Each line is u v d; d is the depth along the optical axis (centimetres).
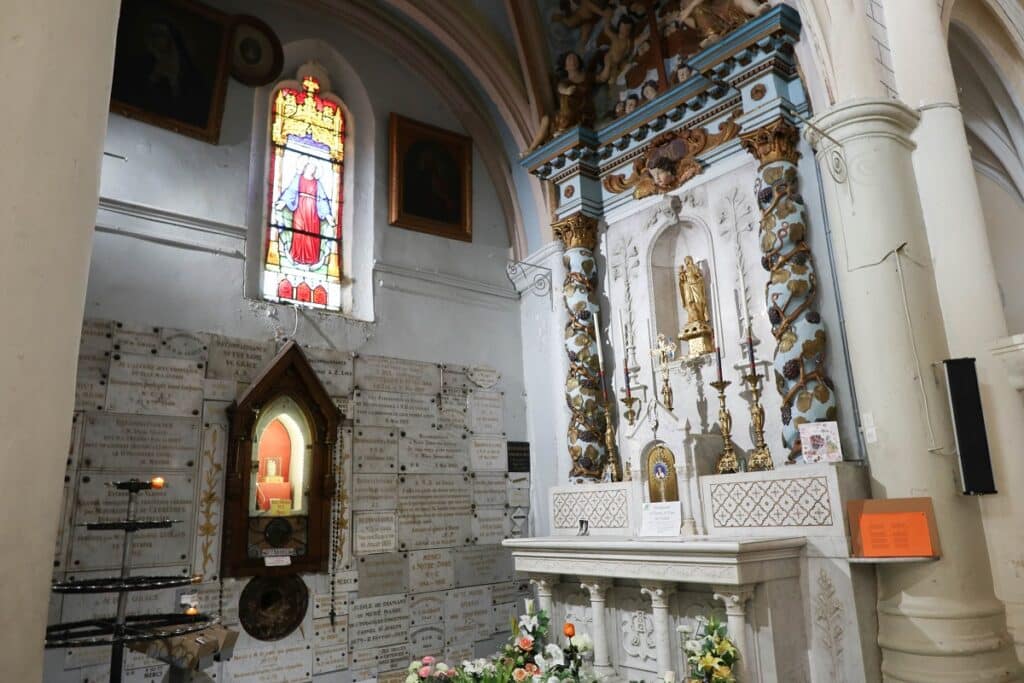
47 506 119
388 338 731
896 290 468
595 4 779
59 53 130
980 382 463
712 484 525
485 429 778
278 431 629
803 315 541
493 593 738
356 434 679
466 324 798
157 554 547
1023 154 845
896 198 482
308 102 754
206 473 584
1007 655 415
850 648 435
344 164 772
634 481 576
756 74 595
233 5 696
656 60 731
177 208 619
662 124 698
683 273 661
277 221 703
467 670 489
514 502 780
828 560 452
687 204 678
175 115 632
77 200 132
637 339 703
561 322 764
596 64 792
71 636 374
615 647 536
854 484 466
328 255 736
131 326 570
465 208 831
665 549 463
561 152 757
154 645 405
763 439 556
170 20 641
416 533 697
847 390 526
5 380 113
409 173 789
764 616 439
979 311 473
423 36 823
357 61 784
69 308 128
